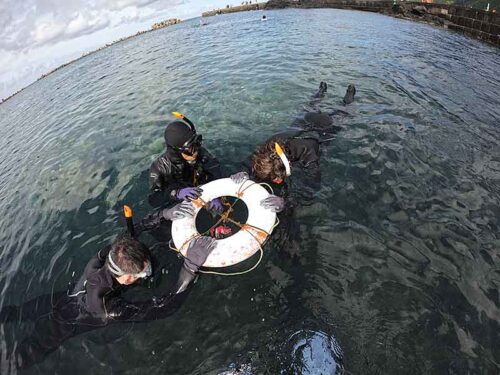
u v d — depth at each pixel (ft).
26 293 11.16
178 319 8.96
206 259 9.51
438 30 47.67
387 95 22.68
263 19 76.79
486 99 21.91
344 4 79.82
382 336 7.95
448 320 8.20
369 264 9.98
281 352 7.88
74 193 17.28
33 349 8.97
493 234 10.80
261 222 10.57
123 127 25.22
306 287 9.42
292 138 14.55
